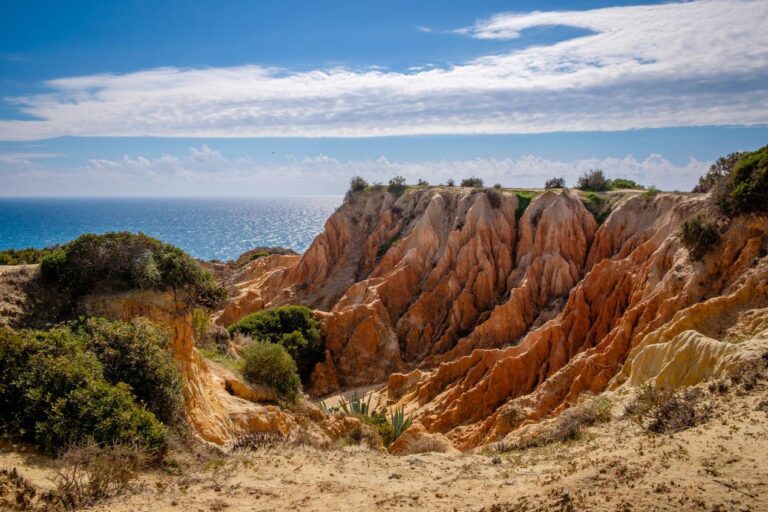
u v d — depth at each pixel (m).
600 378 25.97
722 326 20.66
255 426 21.00
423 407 33.22
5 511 9.88
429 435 24.08
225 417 20.39
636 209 44.78
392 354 44.97
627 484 9.25
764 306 20.33
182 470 13.91
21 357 13.73
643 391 17.20
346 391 43.03
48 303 18.58
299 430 20.89
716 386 14.17
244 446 17.14
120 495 11.40
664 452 10.20
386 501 11.21
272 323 45.38
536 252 47.75
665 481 9.02
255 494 11.91
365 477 13.45
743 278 24.17
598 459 11.34
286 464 14.59
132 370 16.12
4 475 10.77
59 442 12.48
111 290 19.73
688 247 28.94
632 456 10.59
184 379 18.86
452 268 50.28
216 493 11.98
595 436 15.54
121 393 14.05
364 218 64.62
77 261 19.53
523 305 42.56
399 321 47.44
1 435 12.35
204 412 19.23
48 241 139.88
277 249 88.31
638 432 13.73
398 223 61.41
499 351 33.47
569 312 34.69
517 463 14.32
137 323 17.56
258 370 26.02
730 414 11.91
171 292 20.75
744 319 20.03
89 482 11.34
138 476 12.66
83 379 13.73
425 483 12.65
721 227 28.11
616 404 18.64
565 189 53.72
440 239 54.53
